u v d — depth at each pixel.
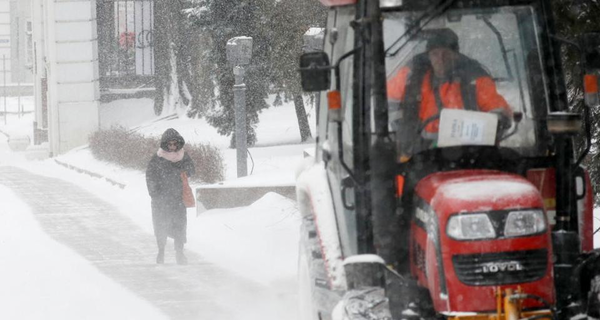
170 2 84.31
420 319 11.51
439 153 12.30
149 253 28.16
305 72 12.40
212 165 43.16
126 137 58.53
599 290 11.59
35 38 88.06
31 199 43.31
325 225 13.42
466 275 10.91
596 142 20.58
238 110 37.69
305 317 15.45
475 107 12.72
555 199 12.61
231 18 59.06
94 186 49.28
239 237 29.31
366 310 11.52
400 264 12.36
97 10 87.88
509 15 13.05
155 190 25.98
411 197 12.30
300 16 50.06
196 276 24.20
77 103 77.25
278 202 32.50
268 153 53.66
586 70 12.80
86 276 24.36
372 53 12.30
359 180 12.41
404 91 12.80
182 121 80.56
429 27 12.86
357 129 12.45
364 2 12.50
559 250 12.20
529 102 12.97
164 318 19.41
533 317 10.83
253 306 20.38
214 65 61.28
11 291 22.48
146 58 88.50
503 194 11.05
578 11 18.27
